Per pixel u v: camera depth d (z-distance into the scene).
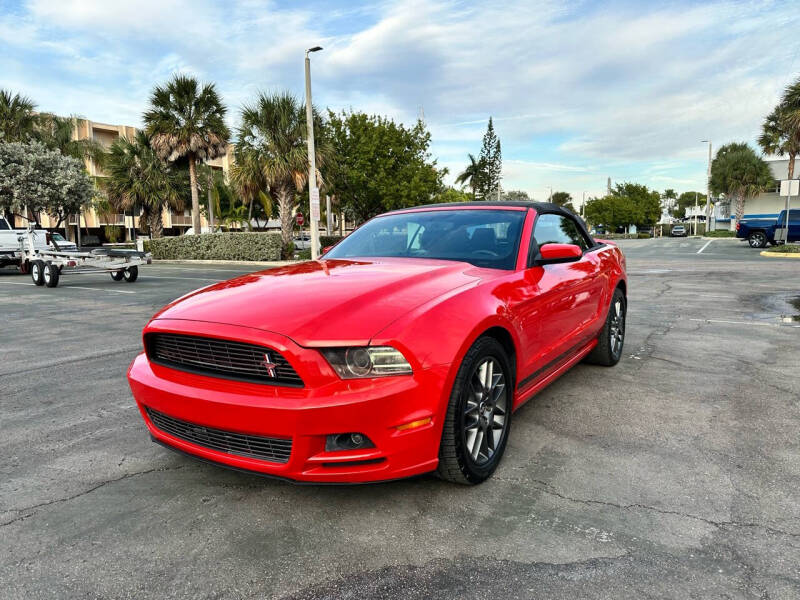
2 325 7.47
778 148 30.97
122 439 3.26
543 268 3.35
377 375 2.15
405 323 2.25
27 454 3.04
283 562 2.02
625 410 3.62
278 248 22.45
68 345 6.05
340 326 2.20
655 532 2.17
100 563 2.03
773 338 5.83
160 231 29.81
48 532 2.25
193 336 2.38
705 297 9.22
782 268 14.53
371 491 2.56
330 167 22.77
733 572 1.91
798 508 2.34
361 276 2.79
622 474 2.69
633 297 9.32
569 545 2.09
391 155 25.23
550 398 3.88
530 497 2.47
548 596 1.79
